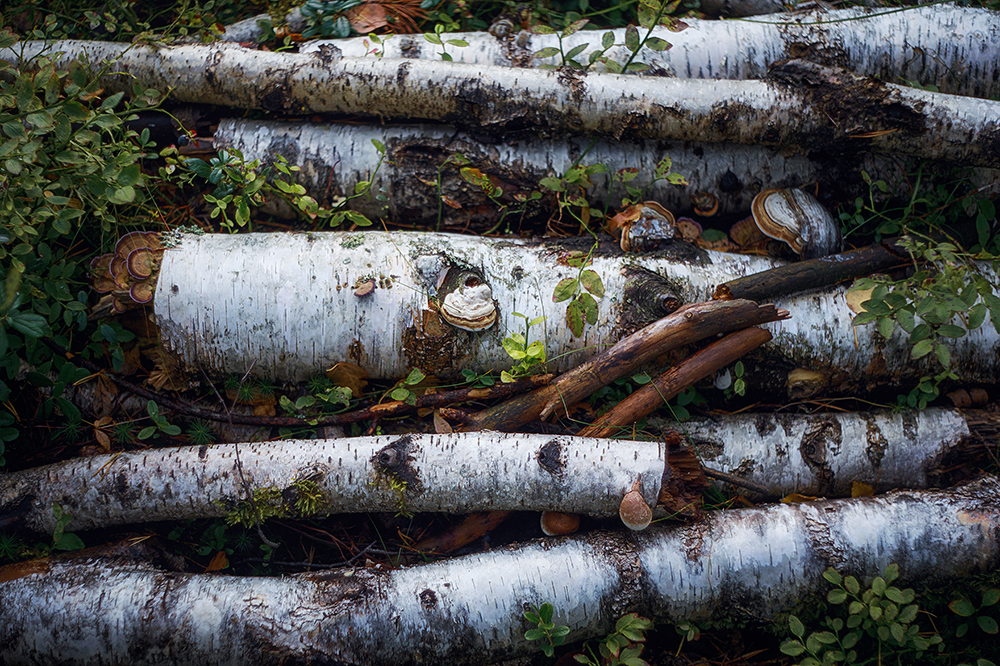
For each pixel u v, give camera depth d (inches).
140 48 133.8
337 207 136.9
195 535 122.6
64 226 111.2
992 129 129.5
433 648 104.3
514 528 124.6
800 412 133.3
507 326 121.3
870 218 143.9
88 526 112.1
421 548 121.2
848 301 129.4
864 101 129.3
